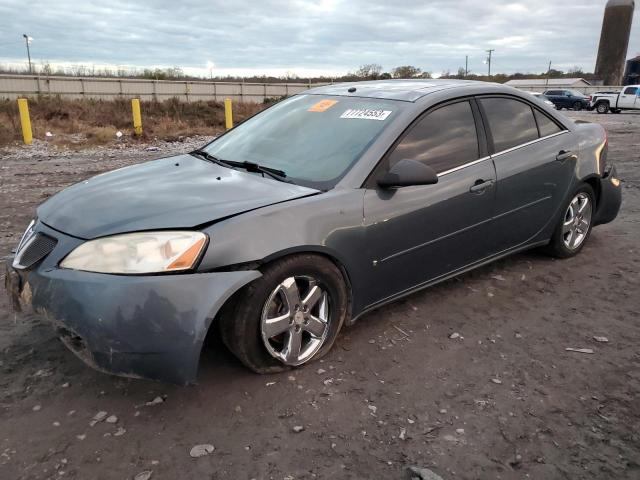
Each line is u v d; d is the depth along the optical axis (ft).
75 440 7.86
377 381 9.53
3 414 8.38
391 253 10.71
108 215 8.98
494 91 13.25
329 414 8.59
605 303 12.93
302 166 10.92
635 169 31.68
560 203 14.64
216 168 11.50
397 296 11.39
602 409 8.88
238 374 9.55
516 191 13.06
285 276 9.11
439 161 11.52
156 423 8.28
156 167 11.96
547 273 14.73
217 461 7.51
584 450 7.91
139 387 9.15
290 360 9.55
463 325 11.69
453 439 8.08
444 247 11.77
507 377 9.75
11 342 10.45
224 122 74.84
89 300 7.94
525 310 12.48
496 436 8.17
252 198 9.45
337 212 9.71
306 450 7.77
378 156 10.55
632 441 8.13
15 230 18.21
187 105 83.76
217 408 8.66
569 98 122.52
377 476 7.31
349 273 10.07
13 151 41.50
